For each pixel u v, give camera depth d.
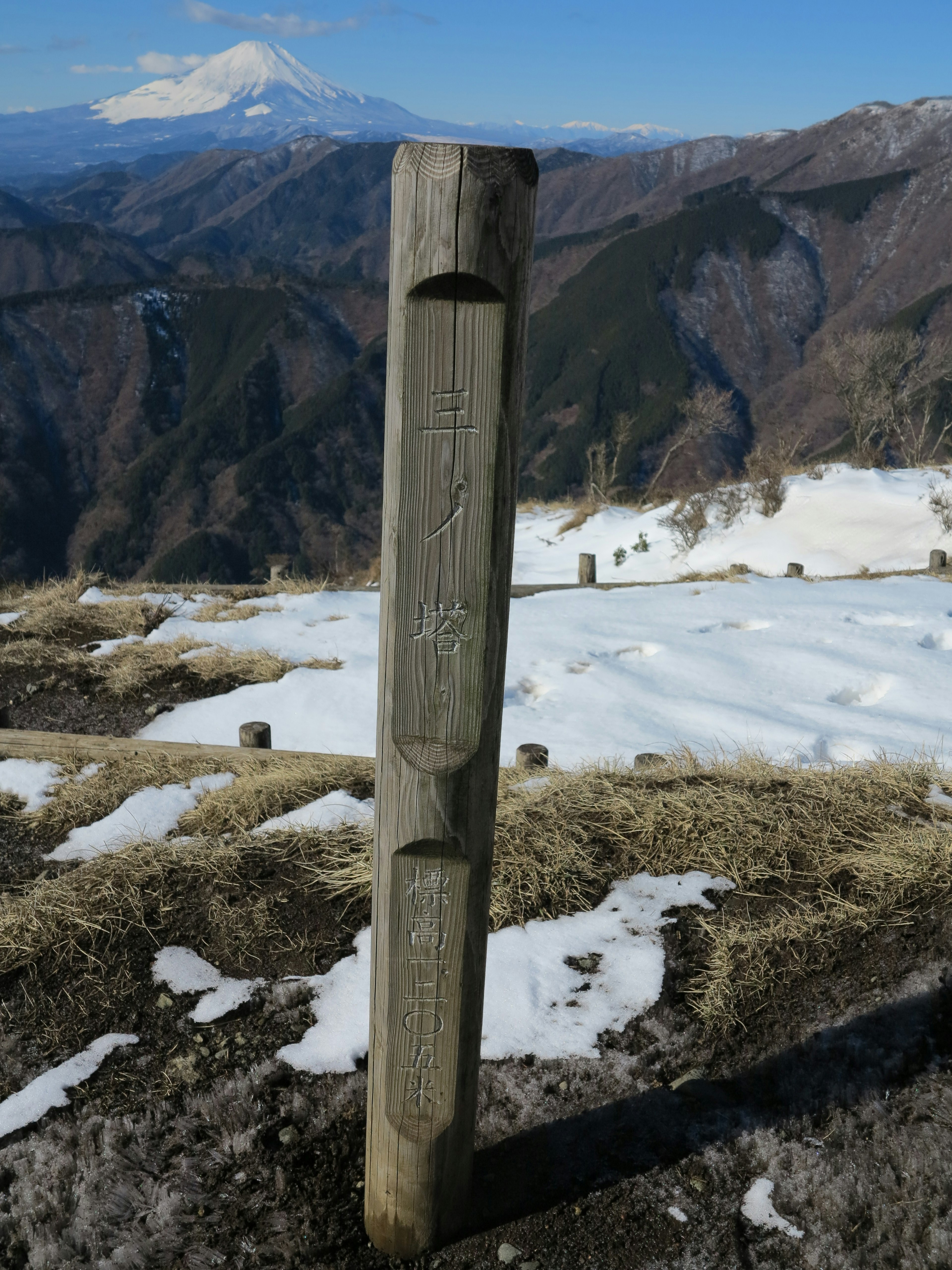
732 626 7.96
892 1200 2.46
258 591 9.61
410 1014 2.13
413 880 2.03
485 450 1.73
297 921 3.61
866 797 4.03
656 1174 2.59
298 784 4.88
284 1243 2.44
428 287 1.65
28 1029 3.21
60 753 5.67
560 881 3.67
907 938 3.16
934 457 24.88
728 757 5.03
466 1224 2.47
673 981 3.19
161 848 4.11
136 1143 2.76
